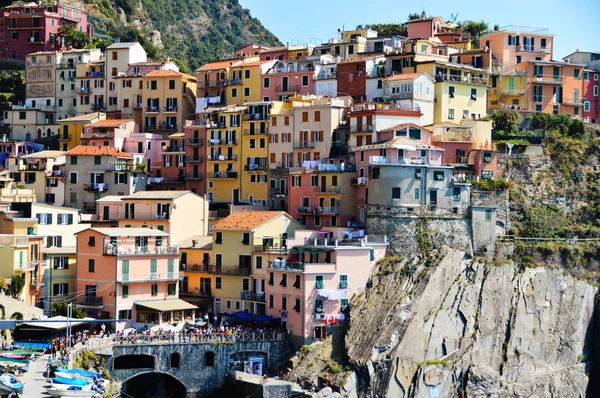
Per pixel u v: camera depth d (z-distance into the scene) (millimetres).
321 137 185250
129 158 198750
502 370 160125
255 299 161125
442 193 165625
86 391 120125
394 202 162500
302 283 151250
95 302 152875
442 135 177125
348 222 171250
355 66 199250
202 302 166625
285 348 152125
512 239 172000
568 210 183000
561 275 170625
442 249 162625
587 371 169625
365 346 150000
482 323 160375
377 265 159625
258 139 194250
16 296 145750
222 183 197375
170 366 144000
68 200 195125
